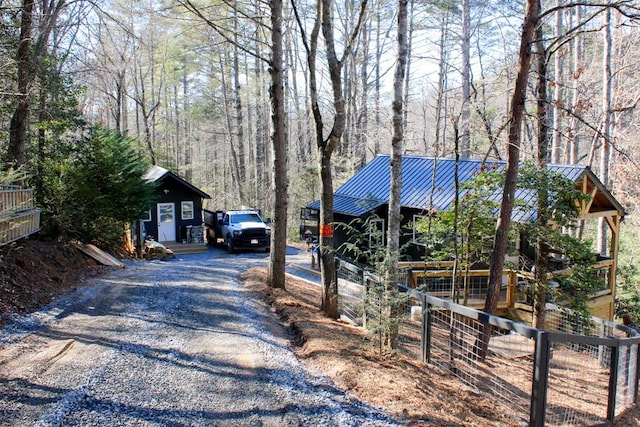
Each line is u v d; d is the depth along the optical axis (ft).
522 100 26.48
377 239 23.94
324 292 30.27
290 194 103.65
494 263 27.40
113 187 55.11
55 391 16.57
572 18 66.33
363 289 26.16
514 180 26.99
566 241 30.40
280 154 34.81
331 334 24.71
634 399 23.00
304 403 16.58
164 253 67.62
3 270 30.60
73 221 47.96
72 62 61.93
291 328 26.68
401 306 26.45
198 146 165.37
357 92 105.70
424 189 52.90
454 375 21.70
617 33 65.41
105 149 55.21
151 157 111.65
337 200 59.31
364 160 103.50
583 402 22.24
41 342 21.86
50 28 44.80
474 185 32.09
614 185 67.82
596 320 29.30
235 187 124.16
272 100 33.99
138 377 18.25
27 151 47.01
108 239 54.44
